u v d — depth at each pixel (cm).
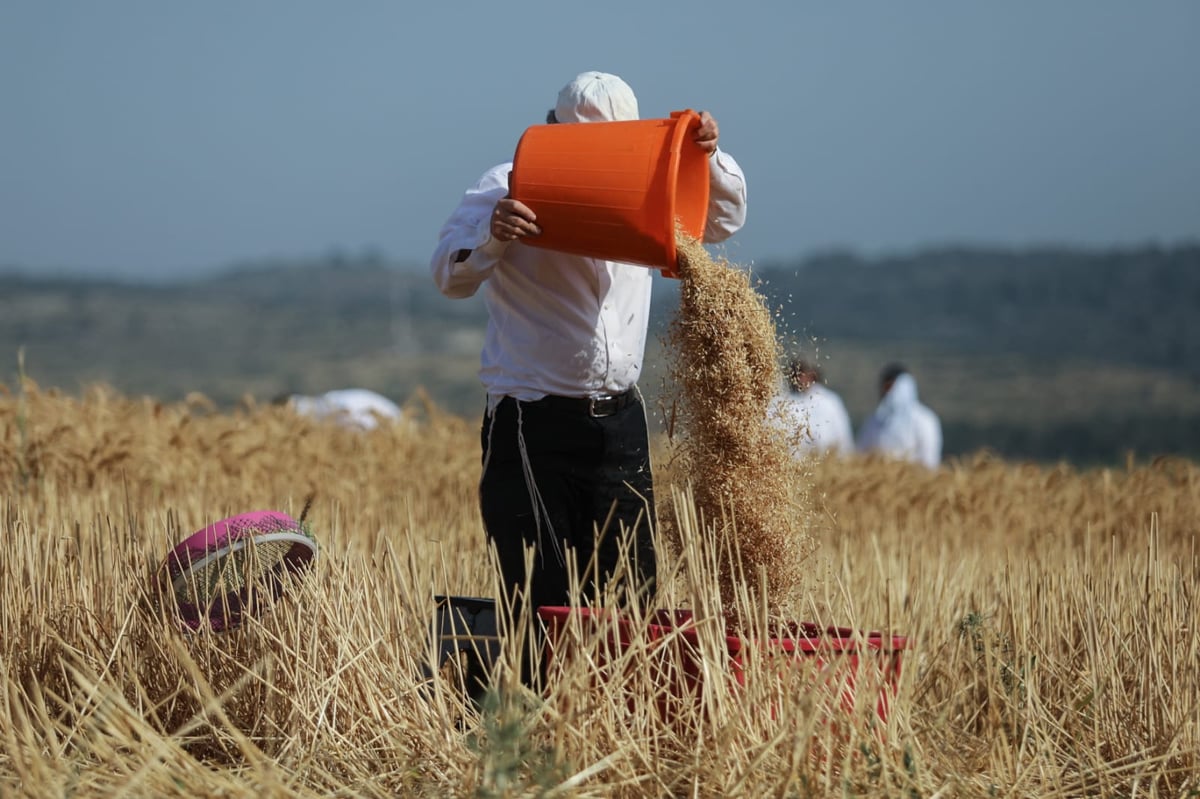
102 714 1450
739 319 1694
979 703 1872
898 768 1455
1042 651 1884
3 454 2897
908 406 5000
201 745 1670
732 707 1503
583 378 1809
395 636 1727
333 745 1577
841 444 4475
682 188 1859
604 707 1486
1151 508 3516
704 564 1628
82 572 1920
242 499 2948
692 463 1722
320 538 2344
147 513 2489
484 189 1842
